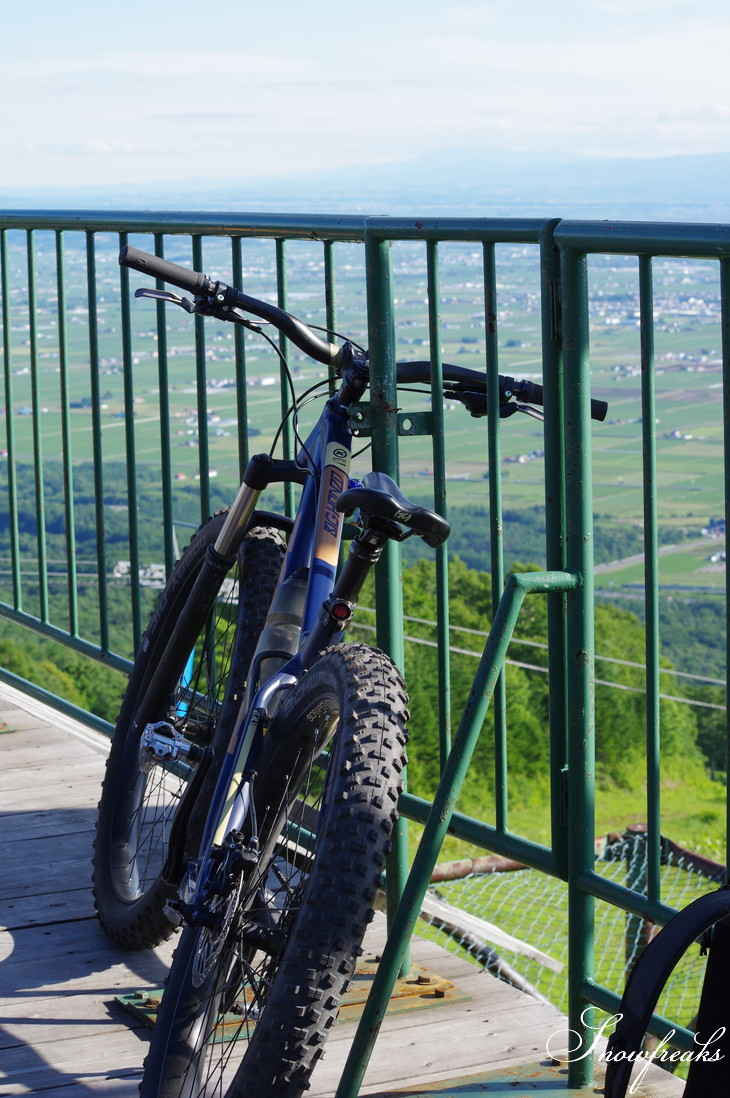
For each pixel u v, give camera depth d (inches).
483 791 808.9
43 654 743.7
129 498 120.3
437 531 62.7
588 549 69.9
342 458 78.3
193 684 94.8
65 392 128.6
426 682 730.8
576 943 72.6
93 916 97.3
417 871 64.4
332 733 66.7
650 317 64.5
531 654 828.0
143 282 196.1
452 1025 82.0
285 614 75.5
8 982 86.7
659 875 66.8
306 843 72.7
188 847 80.0
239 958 66.9
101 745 136.3
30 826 113.7
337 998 55.8
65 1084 74.2
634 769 842.8
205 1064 68.6
